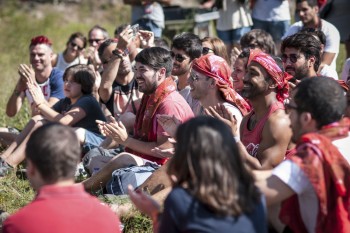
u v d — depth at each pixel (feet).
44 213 15.21
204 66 25.89
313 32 33.09
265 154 22.27
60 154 15.44
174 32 55.83
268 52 35.09
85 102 33.53
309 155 16.84
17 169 32.12
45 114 33.73
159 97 27.30
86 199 15.75
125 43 33.40
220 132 15.42
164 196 23.50
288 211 17.26
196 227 15.06
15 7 81.46
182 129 15.67
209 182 15.06
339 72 45.09
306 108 17.43
